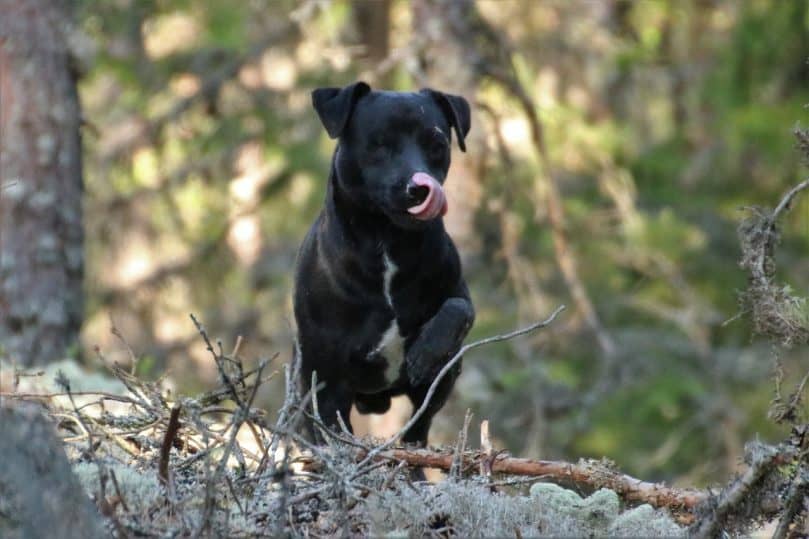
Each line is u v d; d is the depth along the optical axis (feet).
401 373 24.39
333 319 23.84
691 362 58.23
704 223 60.75
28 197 38.60
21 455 15.85
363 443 20.04
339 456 18.74
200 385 59.26
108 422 20.53
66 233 39.19
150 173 61.00
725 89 57.88
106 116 63.62
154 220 62.64
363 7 57.31
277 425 18.49
